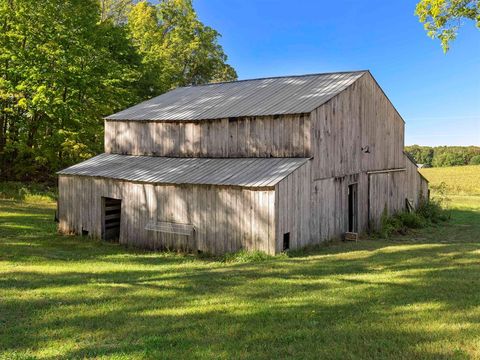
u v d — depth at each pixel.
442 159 110.56
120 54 38.25
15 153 34.78
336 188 19.00
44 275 11.77
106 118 23.47
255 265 13.23
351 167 20.33
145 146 22.02
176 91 26.92
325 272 11.84
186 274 11.96
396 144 25.56
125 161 21.53
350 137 20.22
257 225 15.05
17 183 32.91
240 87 23.92
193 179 16.92
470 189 49.44
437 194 42.59
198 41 50.97
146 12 50.88
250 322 7.37
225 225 15.84
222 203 15.90
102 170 20.56
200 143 19.97
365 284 10.13
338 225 19.20
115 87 35.75
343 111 19.55
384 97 23.83
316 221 17.42
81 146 31.98
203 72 53.75
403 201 26.47
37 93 29.80
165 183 17.33
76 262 14.17
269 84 23.08
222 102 21.56
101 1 51.00
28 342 6.56
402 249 16.52
